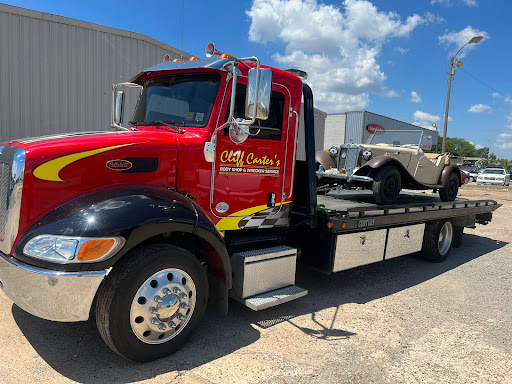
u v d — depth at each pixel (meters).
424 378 2.97
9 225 2.67
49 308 2.53
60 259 2.51
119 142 2.98
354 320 3.98
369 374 2.98
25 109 8.55
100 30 9.40
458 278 5.68
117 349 2.75
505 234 9.53
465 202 6.82
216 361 3.02
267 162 3.80
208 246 3.38
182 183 3.26
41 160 2.67
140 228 2.70
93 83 9.46
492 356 3.38
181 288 2.97
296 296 3.75
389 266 6.17
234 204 3.62
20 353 2.98
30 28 8.44
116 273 2.71
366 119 25.42
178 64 3.62
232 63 3.13
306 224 4.23
